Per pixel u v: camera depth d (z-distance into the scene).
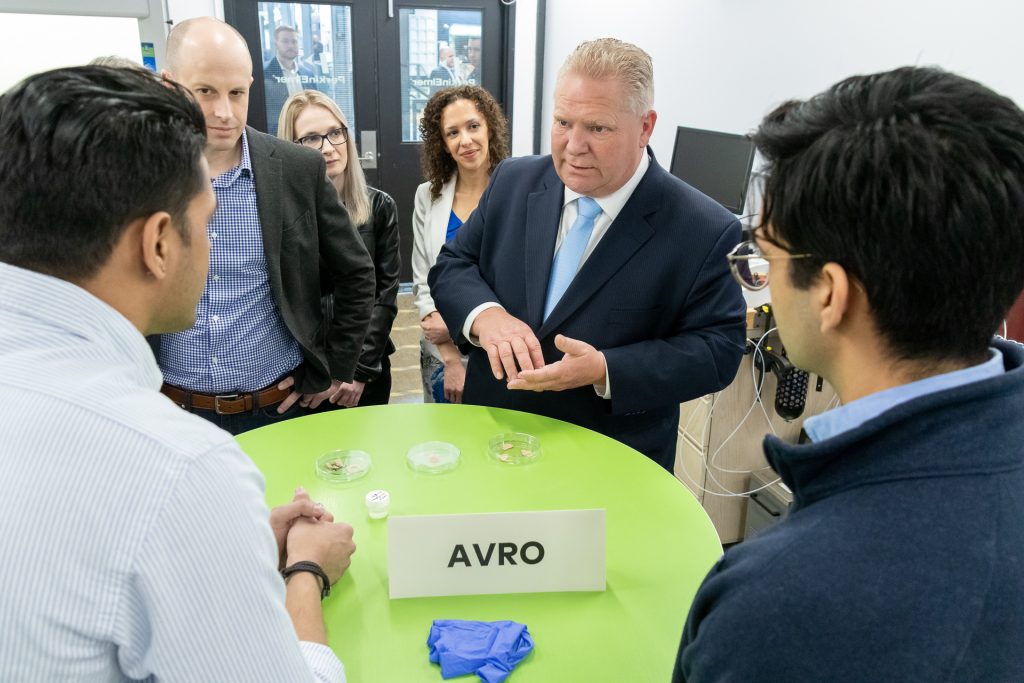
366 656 0.88
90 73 0.60
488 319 1.50
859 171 0.45
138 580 0.52
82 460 0.52
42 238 0.57
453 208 2.50
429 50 4.74
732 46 3.12
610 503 1.20
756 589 0.47
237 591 0.56
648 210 1.45
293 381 1.80
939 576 0.44
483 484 1.24
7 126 0.57
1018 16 1.88
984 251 0.44
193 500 0.54
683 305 1.46
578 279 1.47
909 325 0.47
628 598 0.99
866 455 0.47
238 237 1.62
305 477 1.25
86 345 0.58
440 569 0.99
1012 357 0.55
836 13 2.52
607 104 1.31
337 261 1.83
